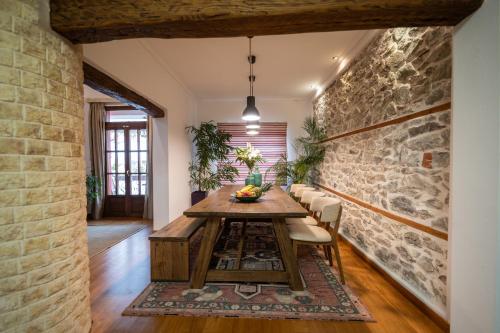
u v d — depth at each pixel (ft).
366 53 10.32
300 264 9.75
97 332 5.93
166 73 13.82
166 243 8.31
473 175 4.66
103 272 9.11
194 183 19.30
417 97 7.07
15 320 4.51
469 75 4.73
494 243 4.30
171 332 5.90
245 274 8.05
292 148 20.62
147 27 5.16
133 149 18.66
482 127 4.47
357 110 11.19
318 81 16.05
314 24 5.19
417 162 7.05
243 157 13.16
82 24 5.00
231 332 5.90
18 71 4.50
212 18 4.91
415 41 7.18
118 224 16.34
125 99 10.34
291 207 8.43
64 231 5.28
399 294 7.58
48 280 4.94
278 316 6.43
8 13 4.40
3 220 4.38
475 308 4.66
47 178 4.95
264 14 4.83
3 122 4.35
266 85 16.93
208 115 20.77
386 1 4.59
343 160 12.85
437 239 6.28
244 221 11.24
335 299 7.22
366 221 10.18
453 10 4.61
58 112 5.19
